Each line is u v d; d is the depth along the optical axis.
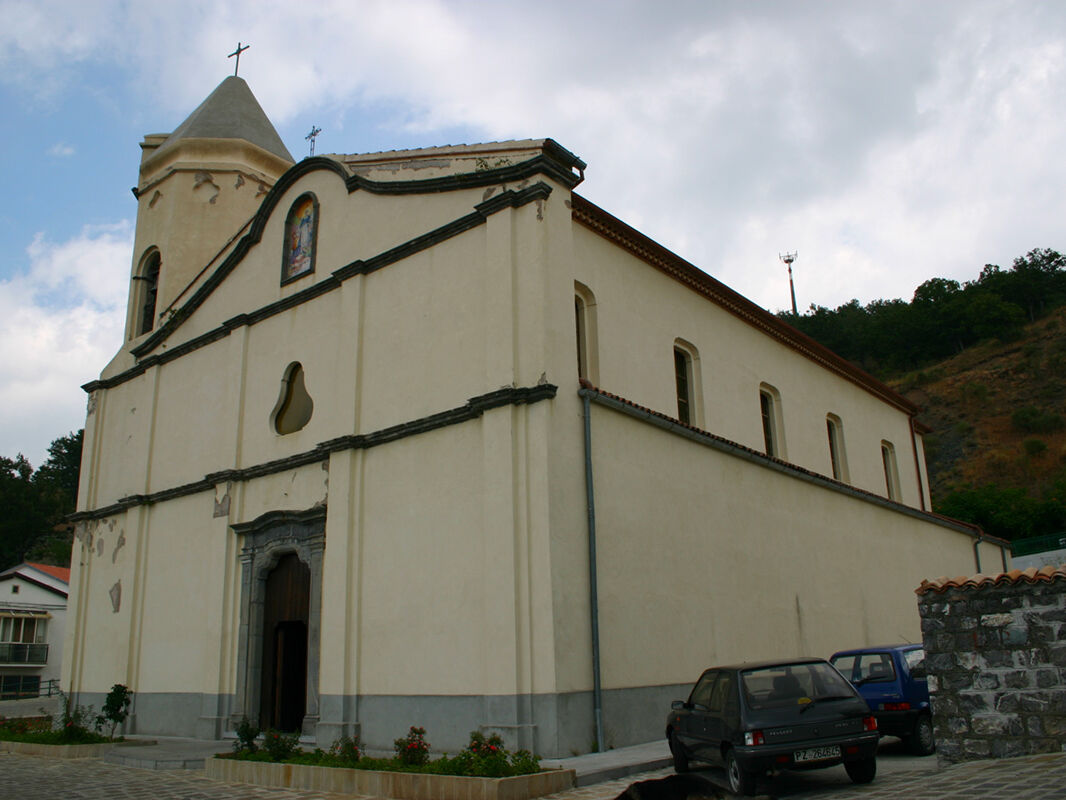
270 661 16.27
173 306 21.00
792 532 17.78
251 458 17.41
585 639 11.84
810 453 21.73
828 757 8.46
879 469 25.55
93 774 12.73
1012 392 78.12
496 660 11.73
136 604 19.00
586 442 12.73
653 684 12.80
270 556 16.42
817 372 23.25
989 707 8.86
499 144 14.45
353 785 10.17
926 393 83.62
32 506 62.75
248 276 18.94
